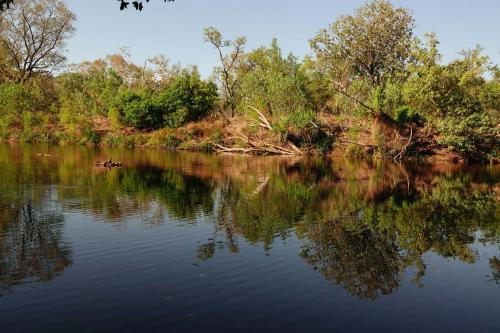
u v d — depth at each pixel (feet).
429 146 138.82
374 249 42.22
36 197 63.31
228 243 43.06
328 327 26.37
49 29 218.59
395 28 172.76
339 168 111.75
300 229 49.08
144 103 182.50
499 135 128.47
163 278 33.55
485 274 35.78
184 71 198.90
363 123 145.69
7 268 35.35
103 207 57.98
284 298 30.30
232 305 29.07
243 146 156.76
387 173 102.12
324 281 33.55
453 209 61.05
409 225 51.78
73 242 42.39
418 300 30.53
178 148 166.61
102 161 107.34
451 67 134.72
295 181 86.58
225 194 70.28
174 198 65.72
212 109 193.06
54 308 28.37
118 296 30.25
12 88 193.88
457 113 131.44
